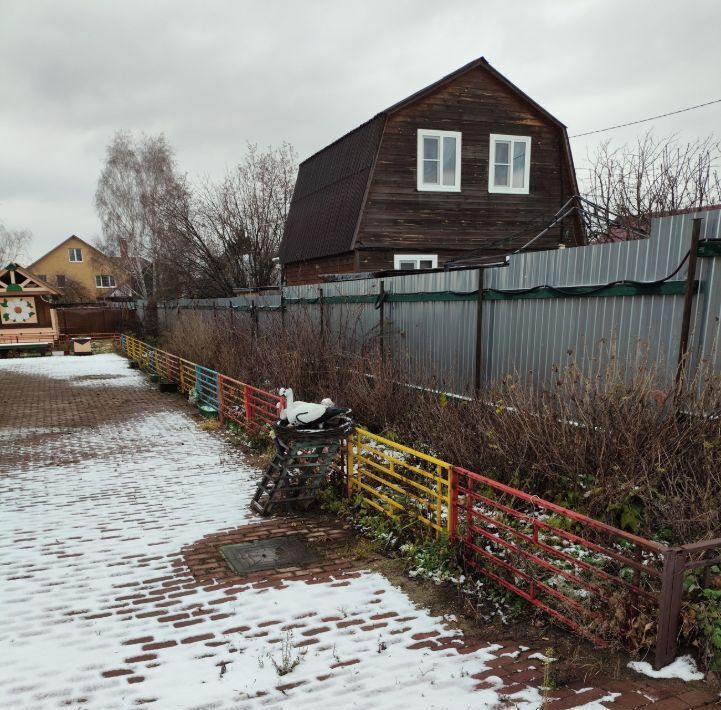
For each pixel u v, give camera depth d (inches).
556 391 216.2
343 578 183.3
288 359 428.1
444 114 594.9
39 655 138.4
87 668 132.0
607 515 174.6
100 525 242.2
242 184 1050.7
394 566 191.6
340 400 365.1
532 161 633.0
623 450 182.4
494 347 279.9
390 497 233.9
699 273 181.3
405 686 120.1
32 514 259.1
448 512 187.0
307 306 476.4
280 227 1064.8
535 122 629.0
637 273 204.7
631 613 131.1
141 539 223.5
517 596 160.1
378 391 329.7
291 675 126.0
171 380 674.8
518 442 218.8
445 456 251.3
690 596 132.6
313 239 683.4
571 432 202.4
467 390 293.7
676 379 186.5
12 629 152.7
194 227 1044.5
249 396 398.6
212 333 657.6
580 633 138.6
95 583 183.3
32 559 204.7
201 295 1077.8
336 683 122.0
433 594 169.5
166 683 124.2
